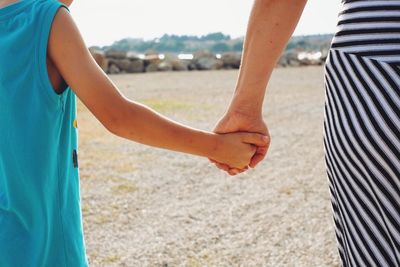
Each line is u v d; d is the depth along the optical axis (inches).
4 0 61.6
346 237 55.7
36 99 59.1
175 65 941.8
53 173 61.4
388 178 51.6
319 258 147.5
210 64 963.3
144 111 63.3
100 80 60.1
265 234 165.6
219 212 186.5
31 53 58.6
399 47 51.4
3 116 60.3
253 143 73.5
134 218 179.8
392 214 51.5
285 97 518.0
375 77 52.0
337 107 55.2
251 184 223.0
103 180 225.1
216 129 74.1
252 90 71.7
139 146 293.0
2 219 61.6
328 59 56.8
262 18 67.5
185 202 198.1
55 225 62.0
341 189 55.7
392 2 51.9
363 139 52.5
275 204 195.6
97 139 310.2
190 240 160.6
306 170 245.8
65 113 62.5
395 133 50.9
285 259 147.1
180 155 273.9
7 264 60.1
